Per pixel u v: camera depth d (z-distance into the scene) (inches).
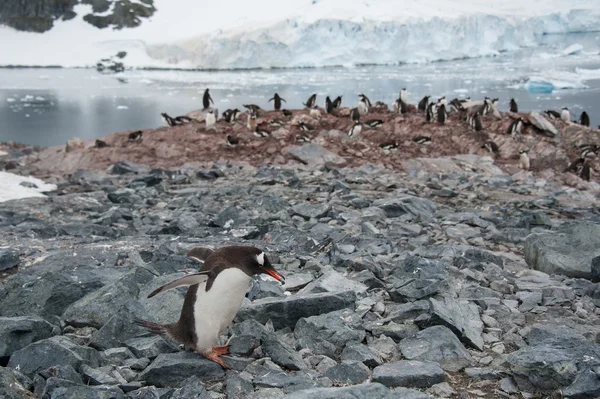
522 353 176.6
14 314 217.2
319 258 288.5
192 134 746.2
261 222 376.2
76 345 178.7
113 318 196.4
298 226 371.2
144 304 213.0
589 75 2326.5
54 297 222.4
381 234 341.7
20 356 173.9
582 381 159.6
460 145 708.7
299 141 710.5
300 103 1854.1
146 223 391.9
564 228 313.6
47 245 319.3
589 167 641.0
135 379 172.9
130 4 3676.2
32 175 648.4
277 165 658.2
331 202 440.1
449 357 188.2
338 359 191.3
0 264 274.1
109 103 1962.4
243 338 190.5
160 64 3181.6
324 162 657.6
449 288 240.7
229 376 173.3
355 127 711.1
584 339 185.6
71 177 616.1
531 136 724.0
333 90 2146.9
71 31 3535.9
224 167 630.5
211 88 2287.2
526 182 593.3
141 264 261.9
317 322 204.2
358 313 220.5
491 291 248.4
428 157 682.2
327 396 145.2
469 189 536.7
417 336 196.9
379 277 263.6
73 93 2228.1
